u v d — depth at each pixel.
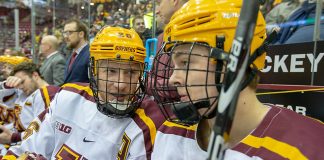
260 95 1.05
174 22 0.60
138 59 0.93
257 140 0.58
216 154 0.44
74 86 1.15
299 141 0.55
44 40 2.84
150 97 1.08
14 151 1.18
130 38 0.95
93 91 0.96
